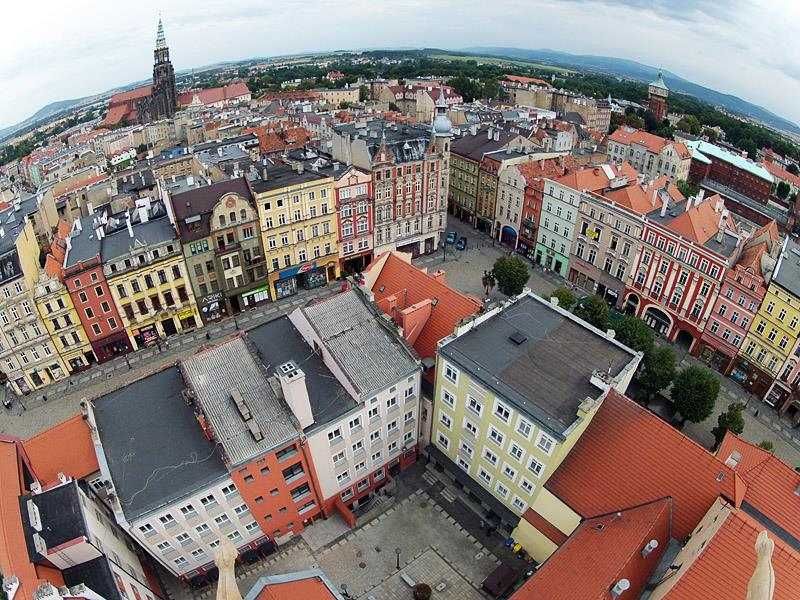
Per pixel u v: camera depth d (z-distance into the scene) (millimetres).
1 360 77312
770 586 24578
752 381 80750
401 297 67250
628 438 48062
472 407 54406
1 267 74000
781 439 73875
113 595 39312
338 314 58656
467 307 61656
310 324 57062
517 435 50531
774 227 85625
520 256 120188
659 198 97250
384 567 55625
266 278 98750
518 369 51906
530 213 114500
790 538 42969
